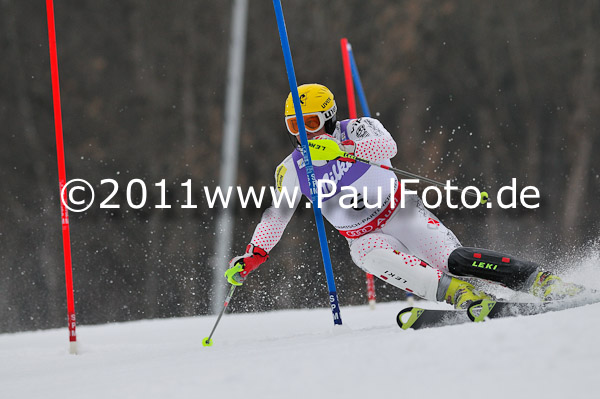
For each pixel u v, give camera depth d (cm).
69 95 4975
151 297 4091
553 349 532
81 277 4091
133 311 4056
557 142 5450
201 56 5166
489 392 458
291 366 622
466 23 5453
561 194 5319
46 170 4800
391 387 505
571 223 5181
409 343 632
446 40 5431
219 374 643
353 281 3691
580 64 5541
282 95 5191
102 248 4225
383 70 5300
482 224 4341
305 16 5281
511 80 5491
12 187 4697
